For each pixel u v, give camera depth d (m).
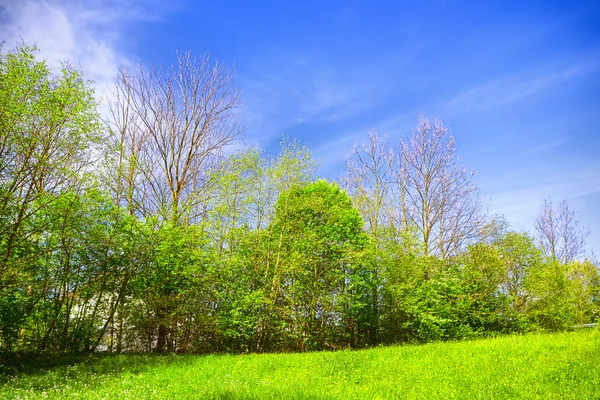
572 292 28.78
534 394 9.41
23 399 9.51
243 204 23.86
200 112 26.06
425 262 27.39
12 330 16.14
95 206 18.27
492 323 27.36
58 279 17.80
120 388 10.86
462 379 11.30
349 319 26.75
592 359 12.32
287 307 23.55
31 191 15.66
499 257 28.09
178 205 23.73
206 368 14.48
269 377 12.74
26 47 14.67
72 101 15.52
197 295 21.94
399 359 15.44
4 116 14.02
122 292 19.81
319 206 26.42
